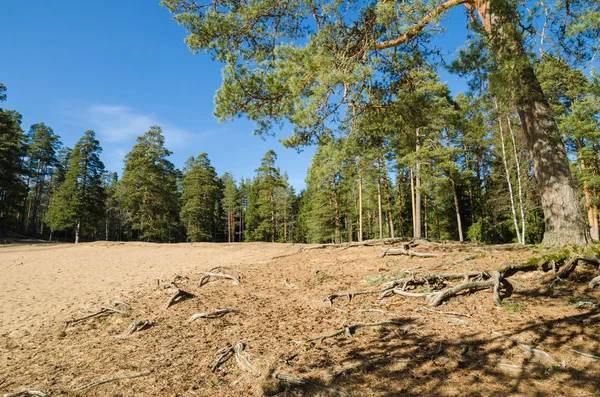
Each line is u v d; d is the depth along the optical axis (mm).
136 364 5508
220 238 62312
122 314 8812
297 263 13367
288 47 7090
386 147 9898
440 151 19438
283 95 7762
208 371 4957
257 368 4719
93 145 39781
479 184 29344
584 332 4785
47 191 56094
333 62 7117
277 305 8250
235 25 7520
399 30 6715
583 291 5969
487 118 11914
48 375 5434
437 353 4707
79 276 14734
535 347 4594
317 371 4516
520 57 6156
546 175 7387
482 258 8445
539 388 3801
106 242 27031
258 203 45969
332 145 8789
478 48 6684
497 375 4117
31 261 19094
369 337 5543
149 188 38094
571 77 8383
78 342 7219
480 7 7227
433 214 35500
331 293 8375
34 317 9250
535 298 6113
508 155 19781
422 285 7625
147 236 38500
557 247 7113
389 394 3912
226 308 8227
